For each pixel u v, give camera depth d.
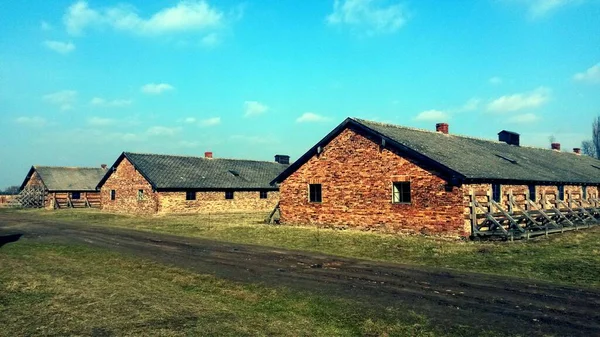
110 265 12.60
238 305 8.41
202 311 7.99
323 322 7.36
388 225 21.02
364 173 22.17
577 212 22.98
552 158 34.78
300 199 25.30
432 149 21.62
